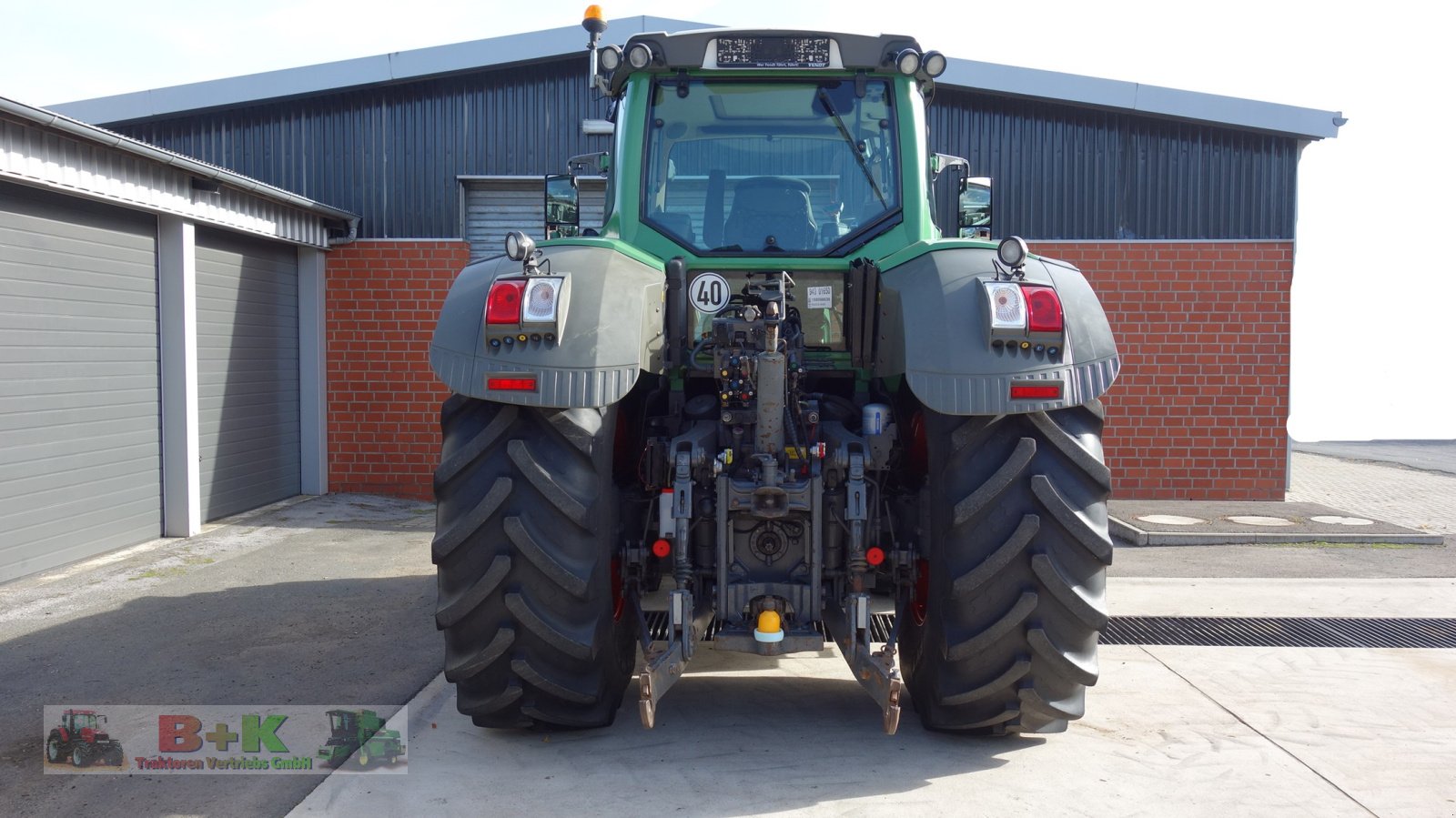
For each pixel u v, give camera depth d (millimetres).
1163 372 9766
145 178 7012
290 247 9633
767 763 3275
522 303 2939
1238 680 4246
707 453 3281
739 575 3238
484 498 3016
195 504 7777
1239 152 9969
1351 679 4270
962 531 3041
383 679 4277
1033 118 9969
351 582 6156
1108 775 3215
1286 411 9711
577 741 3467
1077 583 3037
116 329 7117
